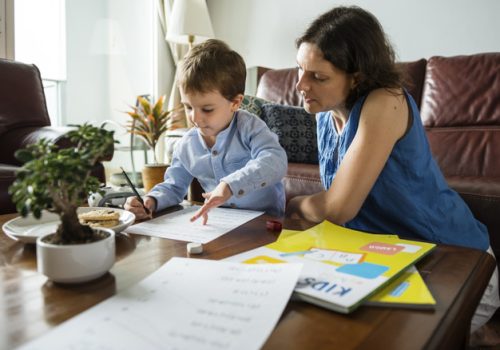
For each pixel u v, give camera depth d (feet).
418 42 8.44
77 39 10.46
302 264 1.61
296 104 7.60
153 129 6.23
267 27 10.82
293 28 10.33
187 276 1.59
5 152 5.97
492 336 3.76
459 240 3.02
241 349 1.09
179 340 1.14
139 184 7.67
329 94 2.73
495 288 2.74
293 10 10.27
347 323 1.29
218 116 3.26
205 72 3.10
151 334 1.17
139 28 11.95
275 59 10.78
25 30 9.20
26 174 1.42
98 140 1.51
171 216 2.84
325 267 1.67
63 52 10.19
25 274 1.71
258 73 8.95
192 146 3.67
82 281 1.58
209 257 1.93
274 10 10.63
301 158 6.43
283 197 3.90
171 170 3.61
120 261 1.87
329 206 2.71
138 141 8.39
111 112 11.46
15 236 2.04
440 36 8.16
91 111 11.03
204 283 1.52
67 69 10.34
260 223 2.62
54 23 9.89
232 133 3.52
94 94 11.04
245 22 11.25
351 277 1.56
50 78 9.98
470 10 7.75
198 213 2.58
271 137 3.37
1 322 1.29
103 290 1.54
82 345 1.12
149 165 5.52
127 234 2.35
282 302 1.35
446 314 1.38
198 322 1.24
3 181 4.49
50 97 10.17
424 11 8.29
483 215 4.38
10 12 7.82
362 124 2.69
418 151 2.90
